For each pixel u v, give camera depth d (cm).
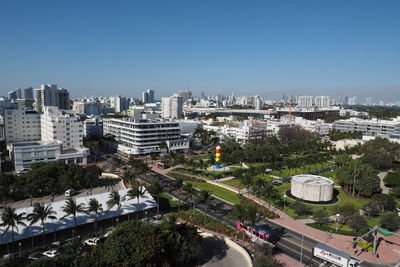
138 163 15500
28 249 8519
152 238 6931
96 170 14450
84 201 10362
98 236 9331
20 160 17212
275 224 10931
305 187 13562
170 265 7300
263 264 7256
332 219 11450
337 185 16312
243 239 9406
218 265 7869
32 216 8475
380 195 12775
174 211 11888
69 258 6569
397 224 10119
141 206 10825
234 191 14750
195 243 7769
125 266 6303
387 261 8525
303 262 8275
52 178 13362
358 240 9419
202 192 11238
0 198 10881
